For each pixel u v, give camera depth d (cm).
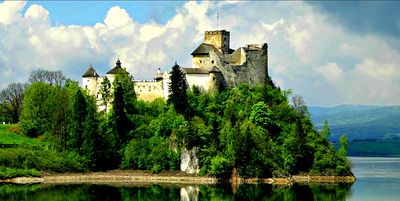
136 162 19250
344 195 15250
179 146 18738
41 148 19912
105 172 19025
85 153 19300
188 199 13800
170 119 19838
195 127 18775
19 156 18550
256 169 17938
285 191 15725
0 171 17825
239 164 18025
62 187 16175
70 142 19588
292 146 19162
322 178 19112
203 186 16738
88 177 18450
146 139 19788
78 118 19650
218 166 17800
